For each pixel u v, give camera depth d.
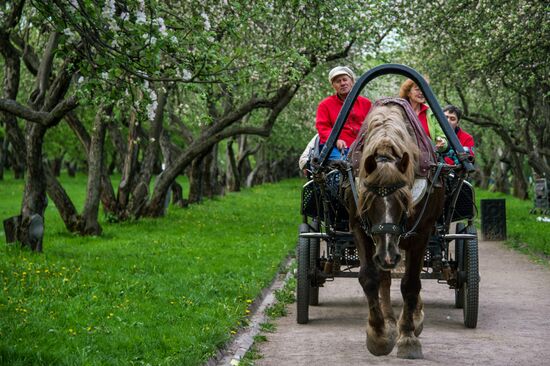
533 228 24.80
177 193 33.28
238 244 19.38
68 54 9.70
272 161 73.50
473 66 21.25
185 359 7.45
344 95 9.03
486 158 56.34
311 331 9.65
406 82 8.92
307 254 10.09
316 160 7.57
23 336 8.22
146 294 11.41
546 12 18.30
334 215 8.67
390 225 6.60
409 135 7.23
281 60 19.48
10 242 16.06
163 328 8.97
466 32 21.44
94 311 9.92
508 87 25.09
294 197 45.84
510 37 19.09
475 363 7.83
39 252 16.02
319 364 7.85
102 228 22.38
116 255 16.53
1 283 11.47
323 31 19.34
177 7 14.29
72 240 19.62
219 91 17.08
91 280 12.53
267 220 27.84
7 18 15.92
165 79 9.58
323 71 24.45
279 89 23.14
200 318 9.66
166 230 23.00
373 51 24.27
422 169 7.19
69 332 8.56
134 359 7.59
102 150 20.92
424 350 8.40
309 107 35.62
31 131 15.91
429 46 23.77
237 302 11.09
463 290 10.06
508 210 34.53
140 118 10.60
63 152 67.88
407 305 7.68
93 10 9.03
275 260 16.14
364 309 11.36
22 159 16.86
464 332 9.55
